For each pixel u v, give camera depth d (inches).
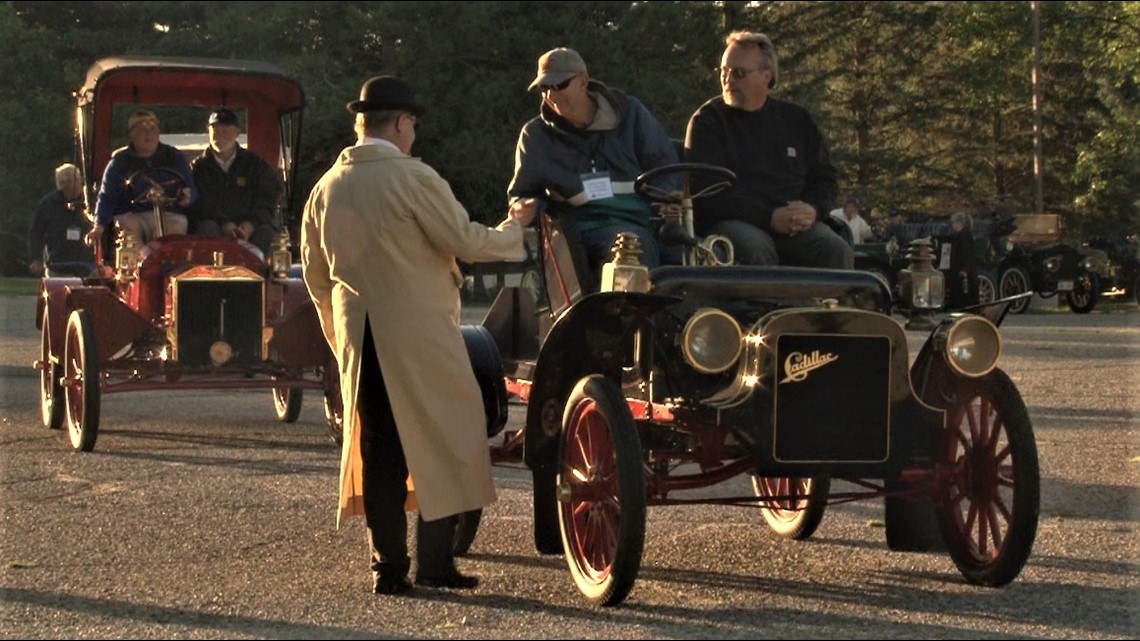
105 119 518.0
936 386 243.3
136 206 473.7
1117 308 1182.9
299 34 1485.0
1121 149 1535.4
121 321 424.8
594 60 1428.4
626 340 249.1
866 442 231.1
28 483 356.8
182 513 317.1
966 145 2174.0
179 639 214.1
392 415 243.4
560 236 266.7
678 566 267.0
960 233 1090.7
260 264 451.5
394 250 240.2
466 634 216.5
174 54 1560.0
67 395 427.5
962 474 247.3
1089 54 1980.8
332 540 289.9
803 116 295.3
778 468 228.2
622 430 224.4
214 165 484.4
